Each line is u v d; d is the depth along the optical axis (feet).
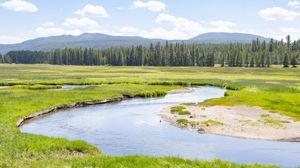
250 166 66.44
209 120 135.64
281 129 120.16
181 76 409.28
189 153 91.35
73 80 326.44
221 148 96.94
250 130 119.44
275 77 396.57
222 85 313.12
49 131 118.01
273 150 94.99
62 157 73.92
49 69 571.69
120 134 115.24
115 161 66.08
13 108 148.36
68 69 575.38
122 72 489.26
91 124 132.46
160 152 92.32
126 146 98.89
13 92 210.59
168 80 345.92
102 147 97.50
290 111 153.79
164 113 158.92
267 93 221.66
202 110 162.40
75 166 62.44
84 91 229.66
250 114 148.77
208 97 233.96
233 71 526.98
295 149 96.17
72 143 87.71
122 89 250.57
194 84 329.31
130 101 210.59
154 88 271.28
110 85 281.95
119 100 214.90
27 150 77.92
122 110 170.71
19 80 314.76
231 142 104.22
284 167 78.84
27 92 213.87
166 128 125.39
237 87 279.28
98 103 197.77
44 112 156.04
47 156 76.13
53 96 196.65
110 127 126.93
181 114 152.97
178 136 112.16
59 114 154.92
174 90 274.36
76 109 171.83
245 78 380.37
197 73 474.08
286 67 652.07
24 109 149.18
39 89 256.52
